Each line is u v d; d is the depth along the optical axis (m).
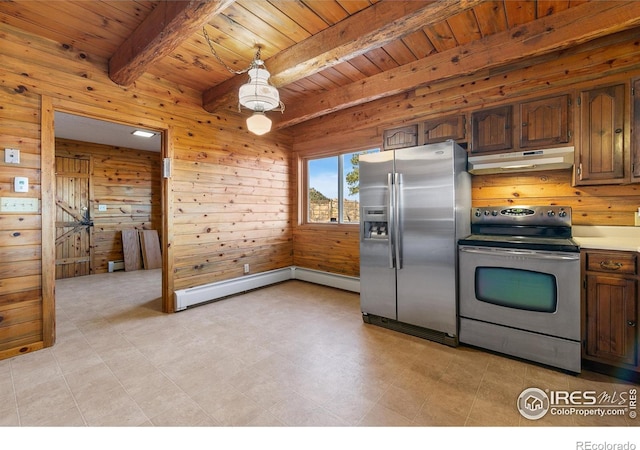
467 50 2.52
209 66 2.92
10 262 2.29
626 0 1.90
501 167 2.64
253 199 4.21
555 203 2.66
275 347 2.45
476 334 2.40
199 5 1.77
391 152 2.79
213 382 1.95
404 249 2.72
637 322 1.88
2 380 1.95
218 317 3.13
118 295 3.97
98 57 2.74
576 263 2.01
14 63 2.31
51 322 2.46
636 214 2.34
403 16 1.92
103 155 5.55
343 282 4.16
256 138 4.23
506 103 2.60
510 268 2.24
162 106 3.19
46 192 2.45
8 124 2.29
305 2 2.03
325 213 4.59
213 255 3.71
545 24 2.17
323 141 4.38
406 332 2.75
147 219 6.15
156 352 2.36
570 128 2.34
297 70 2.58
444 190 2.49
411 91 3.43
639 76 2.09
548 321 2.10
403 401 1.75
